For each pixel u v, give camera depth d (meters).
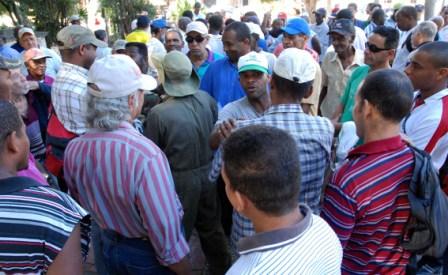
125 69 1.72
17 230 1.21
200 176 2.80
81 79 2.84
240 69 2.66
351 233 1.56
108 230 1.90
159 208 1.69
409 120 2.18
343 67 4.20
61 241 1.25
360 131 1.60
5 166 1.31
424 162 1.48
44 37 10.21
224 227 2.58
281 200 1.07
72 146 1.81
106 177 1.70
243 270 1.05
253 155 1.07
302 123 1.79
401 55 4.53
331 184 1.56
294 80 1.77
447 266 2.05
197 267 3.37
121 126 1.74
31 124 3.16
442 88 2.12
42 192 1.30
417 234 1.53
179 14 17.55
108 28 15.58
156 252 1.80
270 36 9.01
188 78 2.75
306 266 1.05
